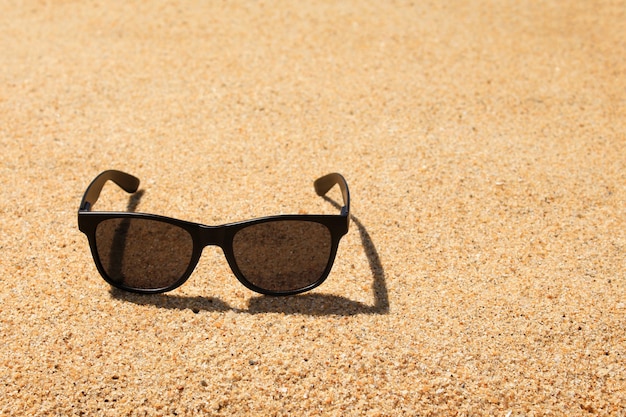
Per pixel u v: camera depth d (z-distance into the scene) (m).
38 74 0.79
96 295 0.59
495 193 0.68
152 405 0.54
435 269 0.62
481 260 0.62
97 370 0.55
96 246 0.57
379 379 0.55
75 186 0.67
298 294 0.59
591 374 0.56
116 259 0.58
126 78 0.79
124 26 0.88
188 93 0.78
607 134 0.75
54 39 0.85
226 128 0.74
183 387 0.54
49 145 0.71
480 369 0.56
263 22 0.89
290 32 0.88
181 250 0.58
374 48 0.85
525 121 0.76
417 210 0.66
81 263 0.61
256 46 0.85
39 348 0.56
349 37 0.87
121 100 0.76
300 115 0.75
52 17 0.89
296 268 0.58
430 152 0.72
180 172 0.69
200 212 0.65
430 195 0.68
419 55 0.85
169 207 0.66
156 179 0.68
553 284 0.61
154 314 0.58
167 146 0.71
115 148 0.71
